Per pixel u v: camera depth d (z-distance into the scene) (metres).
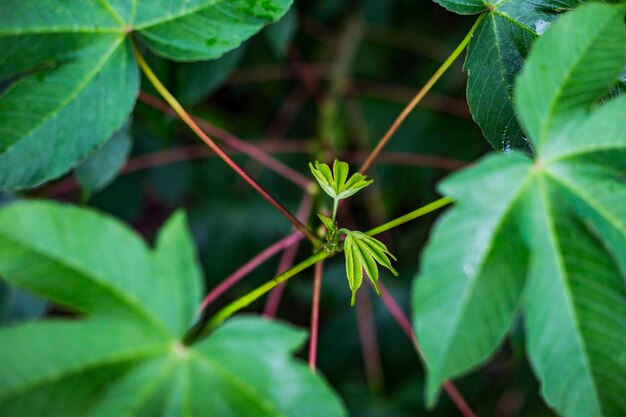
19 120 0.64
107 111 0.66
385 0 1.29
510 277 0.57
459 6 0.69
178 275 0.58
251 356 0.57
